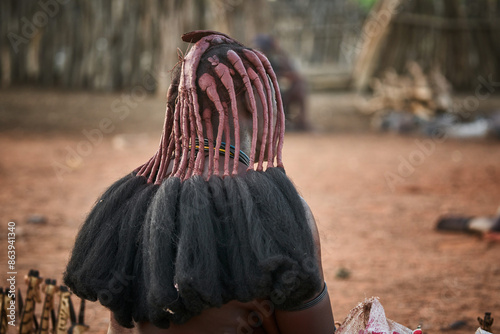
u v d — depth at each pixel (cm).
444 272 859
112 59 3259
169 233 305
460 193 1403
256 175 317
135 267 324
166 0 3075
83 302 458
